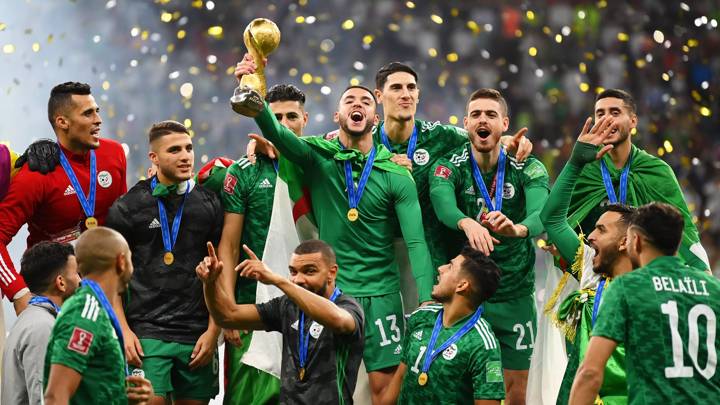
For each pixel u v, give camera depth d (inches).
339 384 298.5
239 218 346.6
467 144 367.6
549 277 364.5
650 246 261.0
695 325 252.5
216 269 285.1
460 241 363.6
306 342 300.4
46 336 287.9
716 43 864.3
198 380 335.3
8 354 292.7
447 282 305.3
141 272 331.9
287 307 305.3
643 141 827.4
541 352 356.5
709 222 761.6
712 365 251.6
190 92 358.9
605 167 360.2
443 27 896.9
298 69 884.6
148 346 328.2
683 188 796.0
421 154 366.9
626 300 254.7
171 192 334.6
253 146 354.6
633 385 252.2
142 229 332.2
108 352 253.4
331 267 301.3
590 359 253.3
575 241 327.0
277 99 366.0
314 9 900.0
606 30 879.1
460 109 876.6
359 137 351.3
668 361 249.9
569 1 890.7
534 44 880.3
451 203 350.6
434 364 300.4
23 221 342.3
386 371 341.7
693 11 870.4
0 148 341.7
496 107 356.8
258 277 283.4
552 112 858.8
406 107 362.9
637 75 861.2
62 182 345.7
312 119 852.0
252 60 342.0
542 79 870.4
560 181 328.8
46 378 251.1
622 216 291.9
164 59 721.6
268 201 349.7
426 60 888.9
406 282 363.3
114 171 355.9
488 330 303.0
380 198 346.6
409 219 344.5
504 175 362.0
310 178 351.6
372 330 341.7
